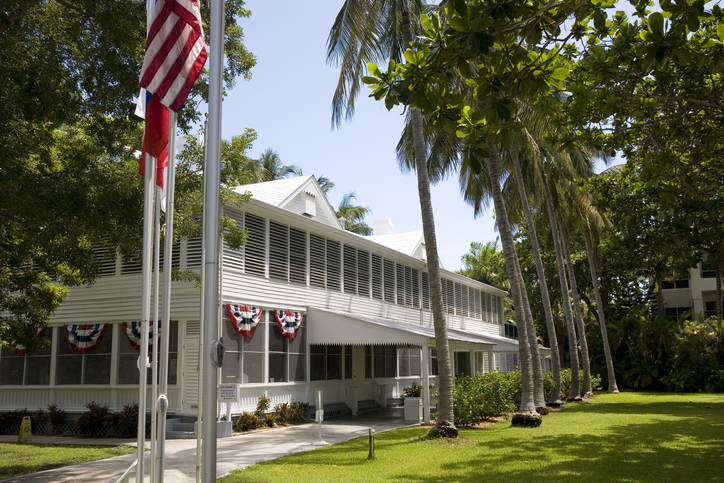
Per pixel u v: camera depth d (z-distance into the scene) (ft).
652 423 64.28
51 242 37.45
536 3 23.62
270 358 65.05
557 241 98.32
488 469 37.63
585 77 36.78
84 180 38.01
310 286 73.26
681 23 21.61
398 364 95.86
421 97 21.45
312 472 36.42
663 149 37.83
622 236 83.87
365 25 54.08
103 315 60.44
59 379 61.93
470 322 125.39
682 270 82.12
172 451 46.47
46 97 36.40
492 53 23.48
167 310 27.14
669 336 128.98
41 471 39.27
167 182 27.66
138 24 39.11
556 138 38.47
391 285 94.43
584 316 143.13
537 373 75.00
